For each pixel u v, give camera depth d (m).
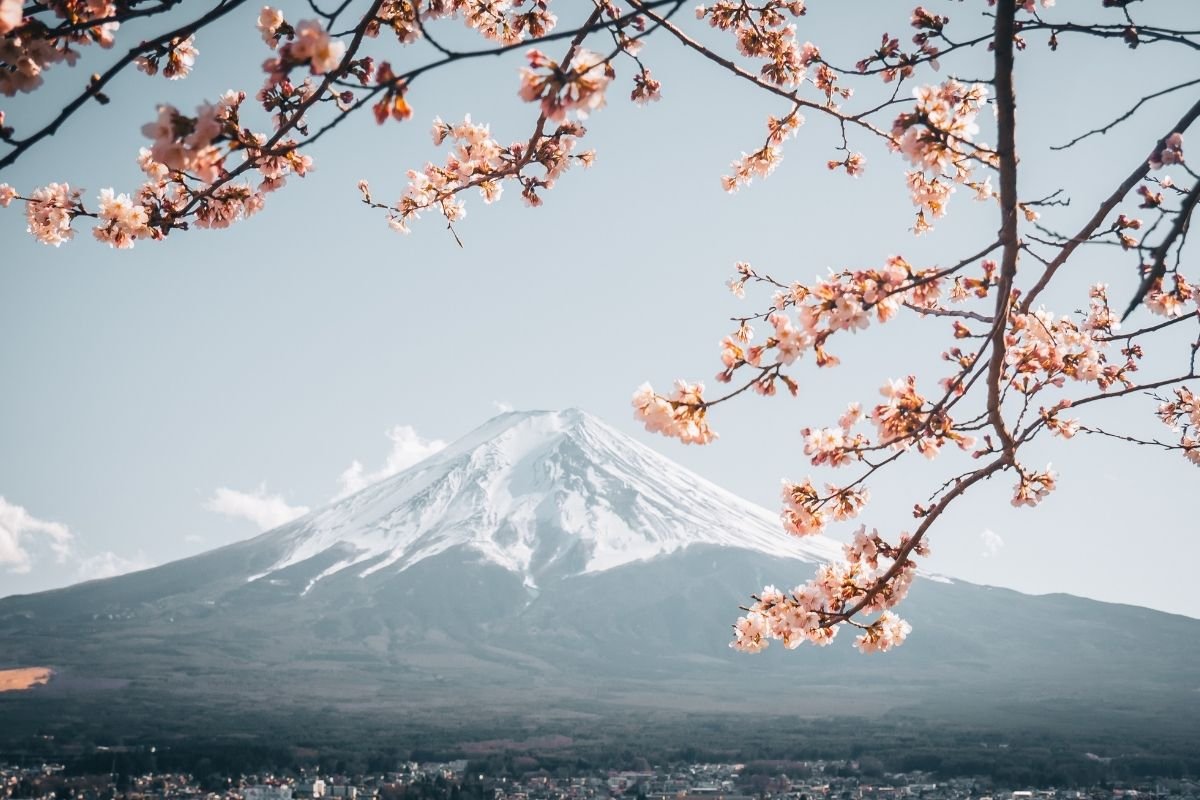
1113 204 4.50
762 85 5.27
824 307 4.66
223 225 5.66
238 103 5.01
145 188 5.65
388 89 3.59
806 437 5.64
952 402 5.34
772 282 5.87
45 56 4.19
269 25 5.00
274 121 5.31
